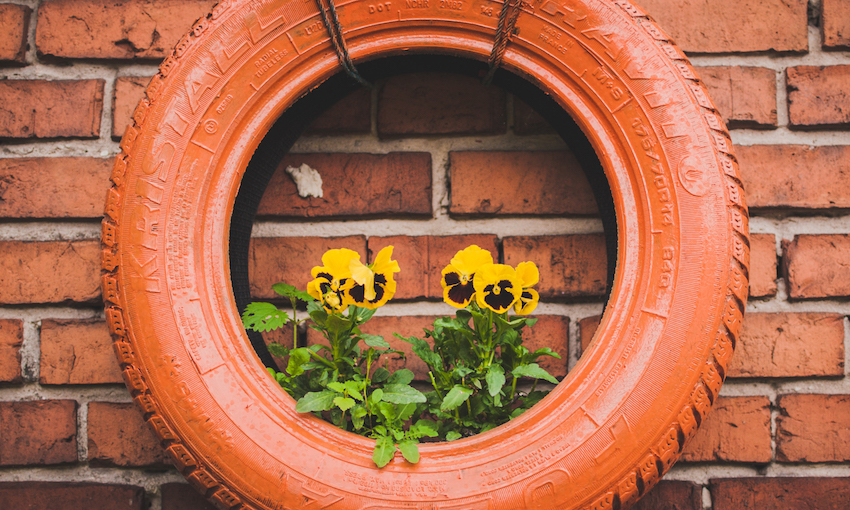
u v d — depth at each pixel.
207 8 1.16
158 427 1.03
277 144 1.12
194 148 1.05
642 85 1.05
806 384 1.14
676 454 1.03
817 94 1.15
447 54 1.07
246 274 1.12
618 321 1.04
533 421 1.03
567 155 1.16
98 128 1.15
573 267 1.16
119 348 1.03
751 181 1.15
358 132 1.17
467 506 1.01
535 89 1.11
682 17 1.16
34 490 1.14
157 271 1.04
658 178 1.04
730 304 1.03
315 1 1.06
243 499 1.02
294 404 1.04
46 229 1.15
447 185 1.17
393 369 1.16
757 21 1.15
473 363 1.07
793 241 1.15
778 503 1.14
